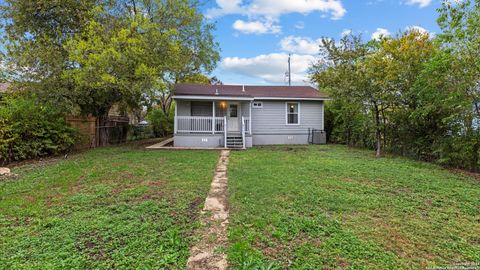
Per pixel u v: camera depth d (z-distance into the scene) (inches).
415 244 124.4
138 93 434.0
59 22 436.5
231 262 105.7
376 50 438.3
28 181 229.9
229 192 198.1
